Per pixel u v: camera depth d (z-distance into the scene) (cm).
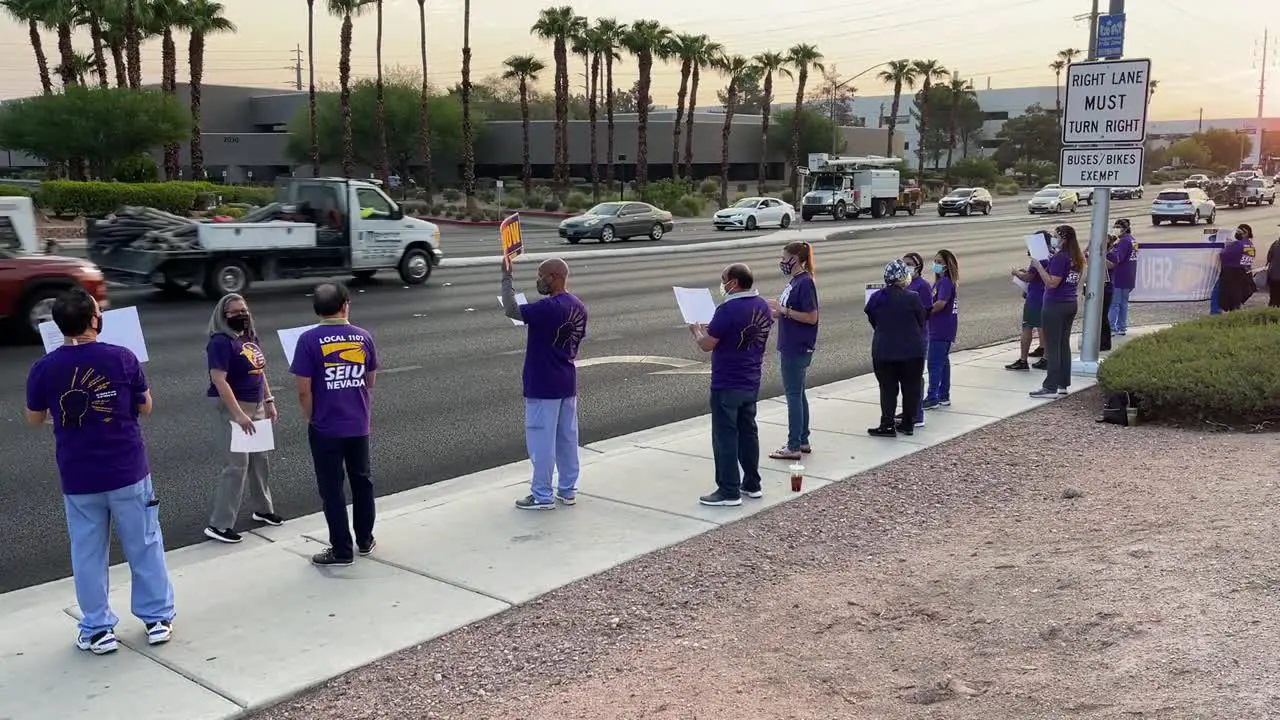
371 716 451
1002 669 457
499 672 492
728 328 731
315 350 616
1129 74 1177
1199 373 955
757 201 4738
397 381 1234
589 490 796
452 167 7862
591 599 581
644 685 472
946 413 1055
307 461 890
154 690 475
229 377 675
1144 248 1812
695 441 955
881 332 945
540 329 723
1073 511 698
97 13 4853
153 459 888
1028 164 11175
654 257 3164
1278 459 775
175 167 4997
